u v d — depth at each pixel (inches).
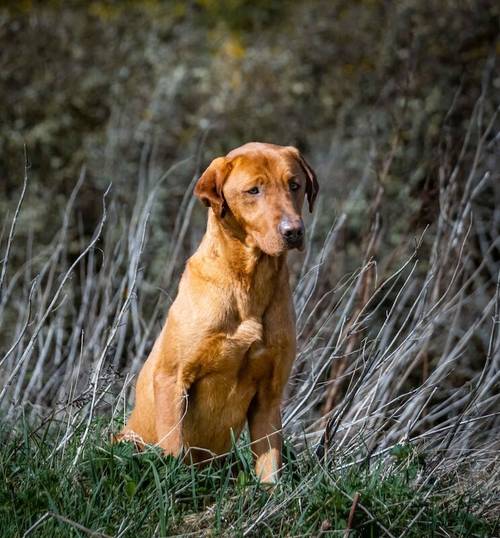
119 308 390.0
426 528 276.8
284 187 310.5
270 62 758.5
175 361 311.3
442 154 517.3
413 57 624.4
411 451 310.0
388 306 537.0
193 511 283.3
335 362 418.6
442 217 426.0
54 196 652.1
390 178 596.4
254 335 307.4
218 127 708.0
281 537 265.9
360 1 767.1
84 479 289.6
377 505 275.1
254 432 320.2
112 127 690.8
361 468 301.1
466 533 276.5
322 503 271.6
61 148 685.3
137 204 454.3
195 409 317.4
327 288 490.3
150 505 271.9
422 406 362.6
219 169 315.3
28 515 265.3
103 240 593.9
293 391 401.1
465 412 335.3
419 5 708.7
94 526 263.0
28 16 760.3
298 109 727.7
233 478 301.7
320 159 661.9
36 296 499.2
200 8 877.2
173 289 480.1
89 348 396.5
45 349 400.8
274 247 300.0
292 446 340.8
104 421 349.1
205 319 307.4
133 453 293.7
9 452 299.7
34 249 607.8
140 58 756.0
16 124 684.1
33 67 721.0
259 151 317.1
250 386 316.2
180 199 630.5
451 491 299.6
